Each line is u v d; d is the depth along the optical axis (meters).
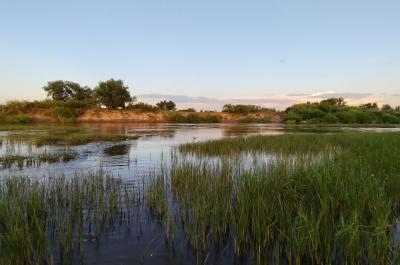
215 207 8.23
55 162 18.05
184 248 7.23
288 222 7.22
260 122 98.88
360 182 9.87
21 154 20.53
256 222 7.37
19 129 46.62
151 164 17.44
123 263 6.59
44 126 56.19
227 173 11.87
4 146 24.89
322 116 96.69
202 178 11.90
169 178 13.45
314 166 11.80
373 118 93.81
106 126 62.75
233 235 7.59
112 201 9.20
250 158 19.05
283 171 11.80
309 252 6.65
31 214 8.50
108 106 99.69
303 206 8.41
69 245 6.90
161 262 6.64
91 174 13.98
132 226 8.38
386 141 22.39
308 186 10.02
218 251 7.10
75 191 10.35
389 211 7.93
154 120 94.69
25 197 9.48
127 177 13.93
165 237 7.76
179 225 8.41
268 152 21.70
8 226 7.43
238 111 107.69
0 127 50.12
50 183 12.01
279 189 9.84
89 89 106.94
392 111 109.19
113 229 8.17
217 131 49.41
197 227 7.95
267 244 7.14
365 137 27.03
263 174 10.90
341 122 92.69
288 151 21.78
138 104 103.31
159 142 30.50
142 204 10.07
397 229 7.68
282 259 6.75
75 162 18.14
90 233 7.92
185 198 9.84
